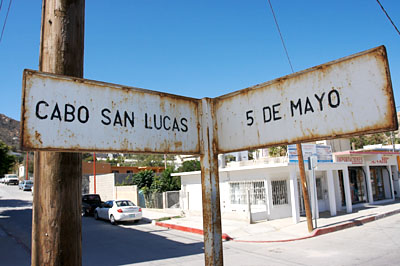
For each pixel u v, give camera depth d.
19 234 14.45
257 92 2.02
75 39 2.63
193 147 2.17
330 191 16.53
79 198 2.37
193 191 19.55
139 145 1.92
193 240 12.09
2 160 22.73
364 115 1.55
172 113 2.11
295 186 14.66
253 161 20.58
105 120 1.81
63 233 2.21
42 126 1.60
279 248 10.22
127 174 29.28
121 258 9.27
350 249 9.61
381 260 8.16
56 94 1.67
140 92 1.99
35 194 2.27
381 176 23.33
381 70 1.51
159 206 22.31
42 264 2.15
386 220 15.00
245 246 10.74
